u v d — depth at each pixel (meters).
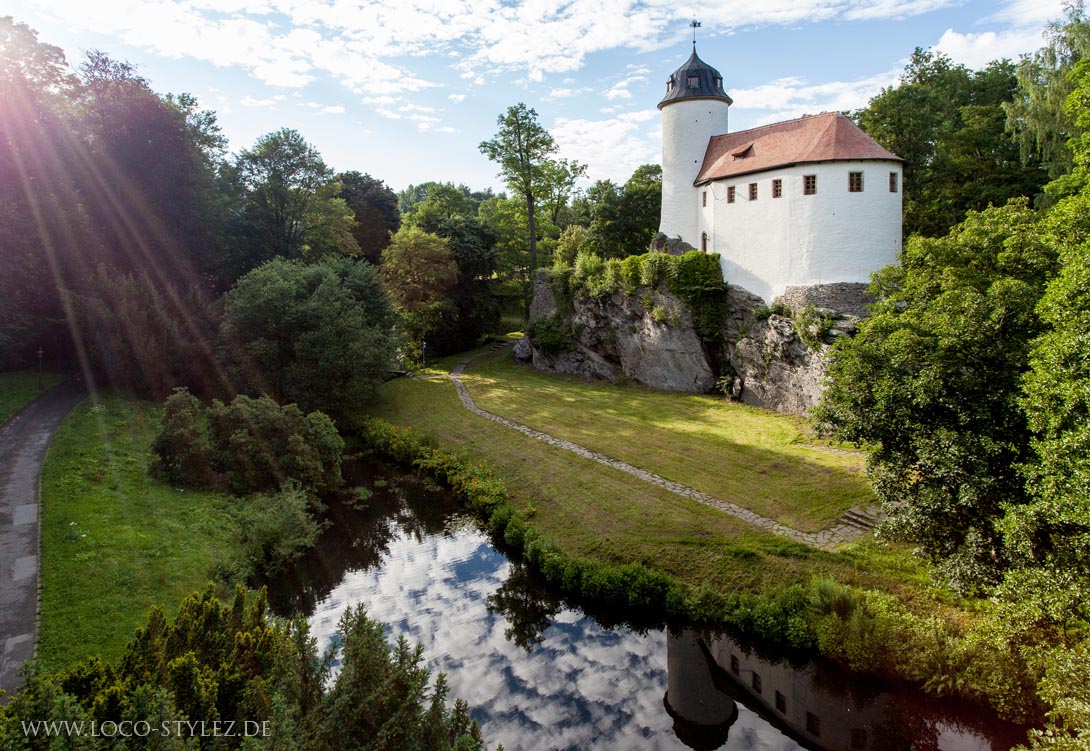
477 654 17.45
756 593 18.11
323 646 17.19
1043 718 12.98
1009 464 14.02
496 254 60.28
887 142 36.41
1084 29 26.02
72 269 40.59
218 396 37.81
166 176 43.59
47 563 17.52
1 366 38.72
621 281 40.12
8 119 35.84
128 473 25.25
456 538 24.69
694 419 32.12
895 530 15.82
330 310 38.28
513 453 30.53
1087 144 16.98
